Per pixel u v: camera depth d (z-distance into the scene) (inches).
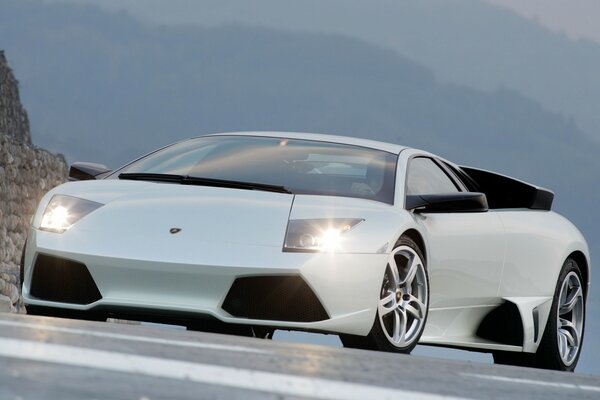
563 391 276.8
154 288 404.8
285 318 405.7
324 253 409.4
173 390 194.5
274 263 402.6
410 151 516.4
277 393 206.8
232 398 193.6
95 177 494.9
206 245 406.3
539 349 578.6
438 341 492.7
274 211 423.5
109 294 407.8
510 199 593.0
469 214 511.5
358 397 216.2
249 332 440.1
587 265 609.9
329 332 415.5
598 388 297.1
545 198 589.6
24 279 430.6
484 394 246.7
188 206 425.7
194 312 399.9
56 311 434.0
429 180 511.5
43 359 216.2
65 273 417.4
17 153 1295.5
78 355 225.3
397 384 243.3
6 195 1256.8
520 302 541.3
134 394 183.9
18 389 175.6
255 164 480.4
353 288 414.6
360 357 308.8
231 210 422.6
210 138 523.8
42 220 432.8
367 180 473.1
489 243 515.8
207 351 263.4
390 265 433.4
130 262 404.8
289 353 289.9
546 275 566.3
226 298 403.2
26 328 280.7
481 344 520.4
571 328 601.6
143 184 456.8
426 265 462.9
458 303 502.6
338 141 513.0
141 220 419.5
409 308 450.9
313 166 480.4
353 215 429.4
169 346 265.4
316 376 237.5
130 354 235.1
